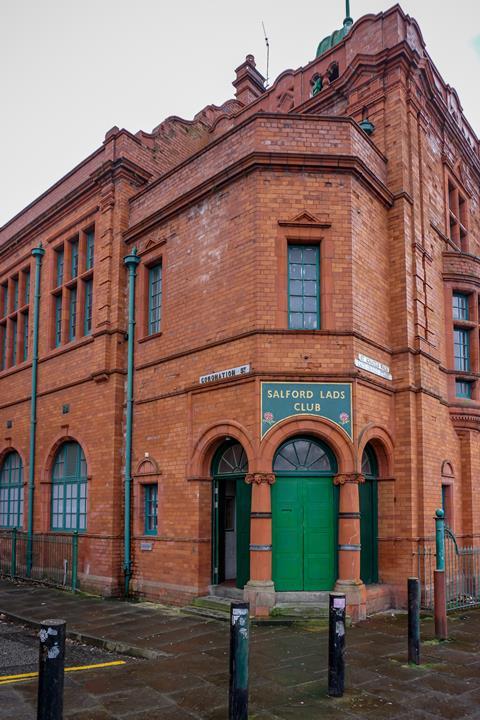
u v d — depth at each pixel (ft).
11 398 61.36
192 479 39.75
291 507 35.88
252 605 33.58
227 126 59.62
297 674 24.22
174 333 43.55
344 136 39.73
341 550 34.99
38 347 57.82
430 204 47.34
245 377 36.70
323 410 35.99
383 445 39.37
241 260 38.88
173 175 46.26
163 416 43.32
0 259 66.74
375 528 39.58
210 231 41.75
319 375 36.19
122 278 48.96
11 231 64.75
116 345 47.44
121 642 29.43
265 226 38.17
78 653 28.50
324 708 20.68
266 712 20.27
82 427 49.78
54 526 52.90
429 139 48.75
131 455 45.75
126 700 21.39
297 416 35.68
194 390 40.57
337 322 37.22
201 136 59.77
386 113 44.50
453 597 41.60
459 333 49.57
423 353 41.88
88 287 53.57
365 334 38.58
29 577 52.03
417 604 26.12
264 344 36.52
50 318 56.75
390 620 34.55
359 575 35.22
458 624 33.88
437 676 24.13
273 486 35.88
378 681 23.49
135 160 51.16
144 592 42.55
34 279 59.93
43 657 16.69
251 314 37.45
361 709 20.62
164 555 41.39
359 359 37.35
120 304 48.42
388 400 40.22
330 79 51.34
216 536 39.65
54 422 53.62
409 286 42.32
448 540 43.45
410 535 38.58
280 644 28.63
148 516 44.47
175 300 43.93
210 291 40.91
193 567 38.86
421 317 42.68
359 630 31.99
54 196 58.59
